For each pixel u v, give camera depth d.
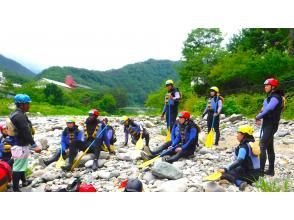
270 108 7.28
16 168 6.87
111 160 9.18
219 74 27.00
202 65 30.69
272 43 27.17
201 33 33.28
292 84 20.69
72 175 8.14
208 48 30.88
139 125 10.85
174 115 10.80
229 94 26.08
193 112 23.64
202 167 8.30
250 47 28.44
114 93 74.81
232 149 10.27
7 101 36.25
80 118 23.20
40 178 7.83
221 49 31.27
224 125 14.89
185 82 32.06
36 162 9.28
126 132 11.27
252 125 14.66
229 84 27.22
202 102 23.53
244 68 24.58
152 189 6.88
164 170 7.43
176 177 7.43
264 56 24.25
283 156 9.38
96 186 7.38
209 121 10.97
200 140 11.24
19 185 7.49
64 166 8.44
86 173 8.33
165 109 10.91
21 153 6.86
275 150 10.26
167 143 9.45
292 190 6.65
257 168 7.00
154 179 7.52
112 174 7.95
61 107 40.69
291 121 14.76
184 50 33.62
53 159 9.16
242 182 6.80
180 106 27.66
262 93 23.00
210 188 6.66
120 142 11.98
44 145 11.09
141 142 10.55
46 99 49.25
